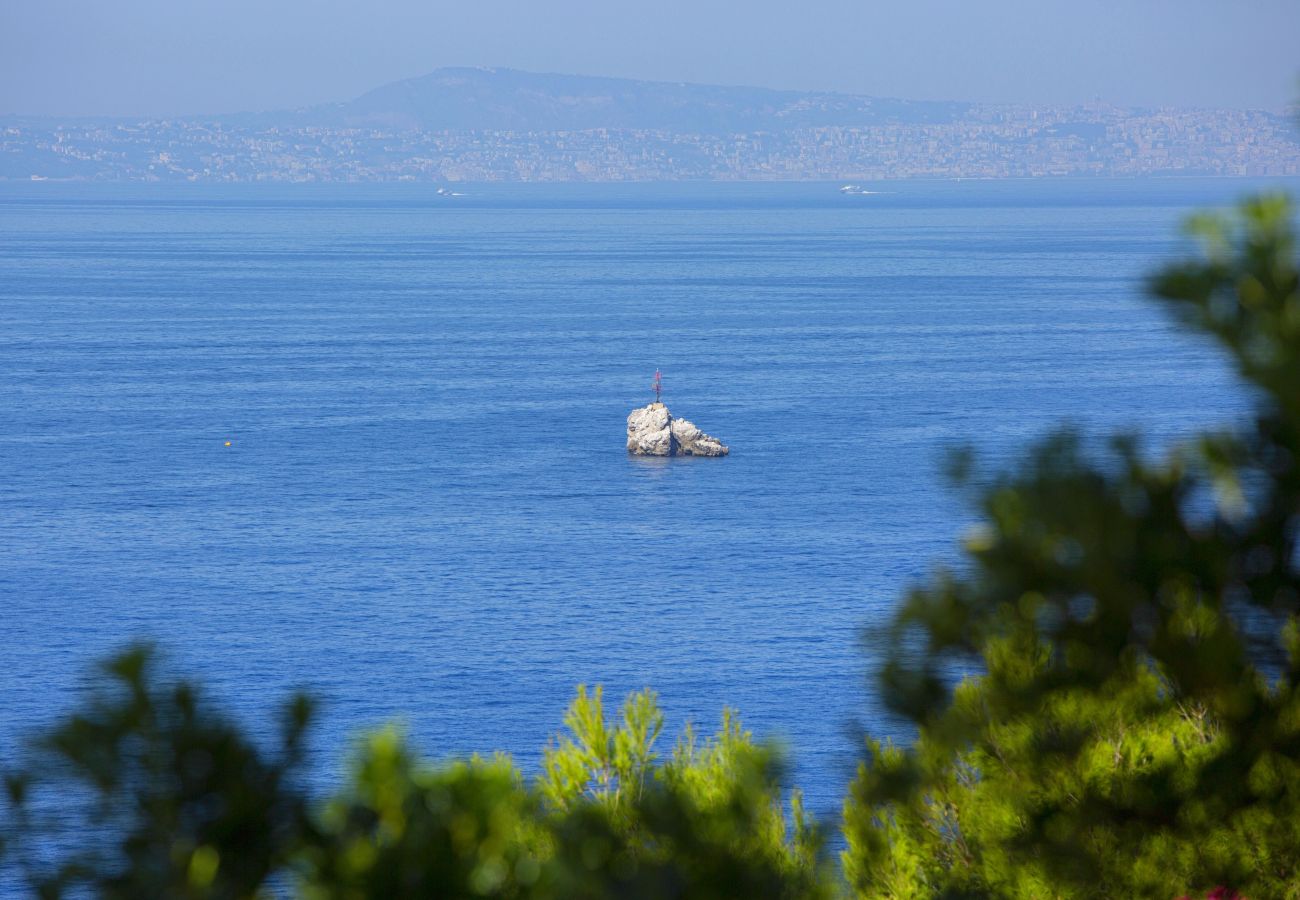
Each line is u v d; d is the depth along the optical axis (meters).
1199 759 32.53
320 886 21.61
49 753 21.55
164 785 21.52
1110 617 27.11
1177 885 32.75
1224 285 23.69
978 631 29.09
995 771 35.38
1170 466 26.58
